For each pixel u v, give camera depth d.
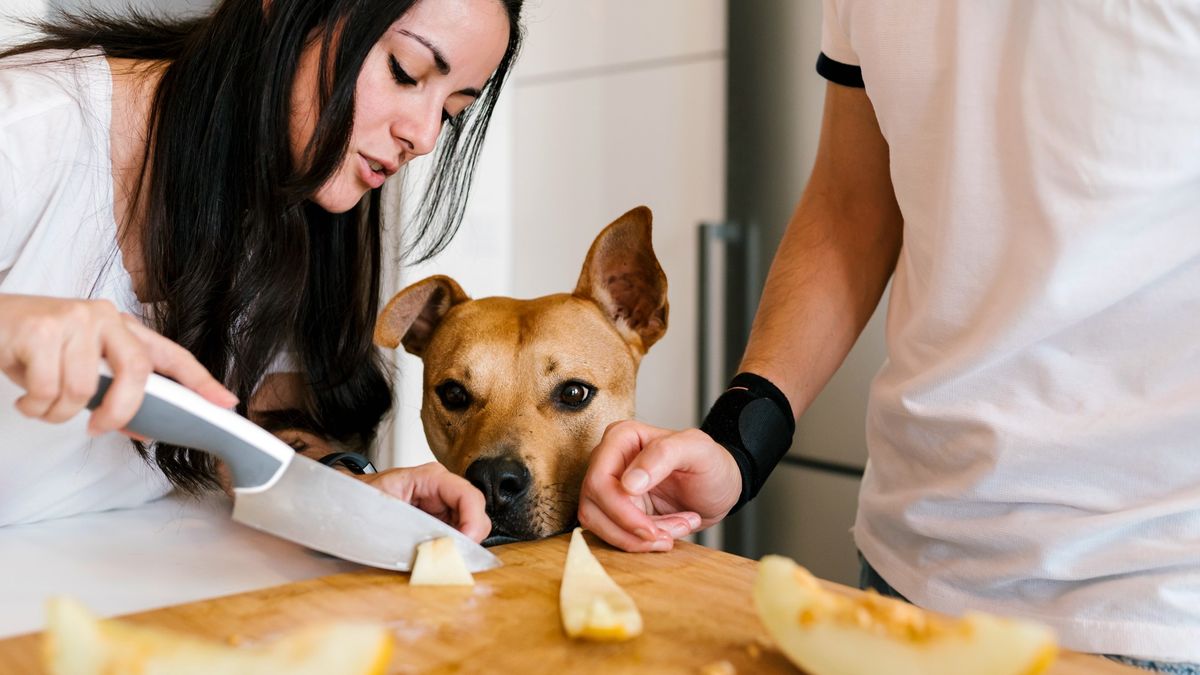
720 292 2.93
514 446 1.62
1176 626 1.01
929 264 1.25
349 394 1.75
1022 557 1.12
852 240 1.49
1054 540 1.08
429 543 1.02
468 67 1.30
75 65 1.32
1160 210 1.02
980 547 1.18
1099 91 1.03
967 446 1.18
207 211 1.37
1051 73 1.06
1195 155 1.00
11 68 1.30
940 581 1.23
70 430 1.31
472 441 1.67
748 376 1.38
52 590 1.04
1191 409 1.01
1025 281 1.09
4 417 1.26
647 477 1.10
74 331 0.83
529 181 3.55
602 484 1.17
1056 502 1.11
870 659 0.70
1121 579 1.05
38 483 1.33
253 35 1.31
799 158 2.72
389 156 1.33
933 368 1.21
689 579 1.03
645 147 3.17
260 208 1.37
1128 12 1.00
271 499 0.96
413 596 0.96
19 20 1.68
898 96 1.24
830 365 1.46
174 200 1.36
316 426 1.74
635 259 1.85
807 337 1.44
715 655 0.82
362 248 1.66
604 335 1.81
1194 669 1.00
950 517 1.21
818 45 2.64
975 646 0.66
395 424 2.88
